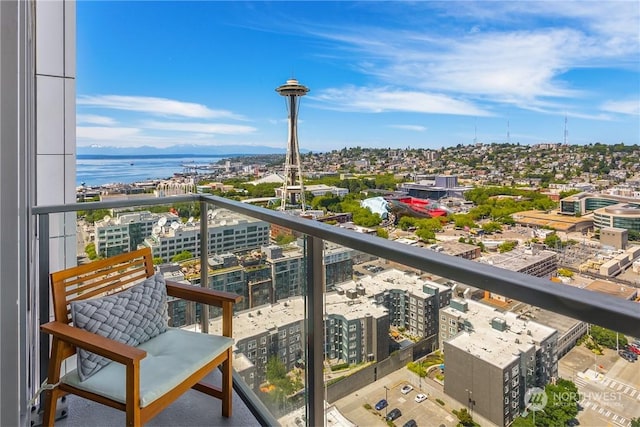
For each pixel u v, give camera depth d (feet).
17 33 3.50
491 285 2.71
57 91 10.03
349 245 4.19
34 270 6.57
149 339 5.83
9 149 3.55
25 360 5.68
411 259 3.40
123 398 4.50
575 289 2.35
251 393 6.48
